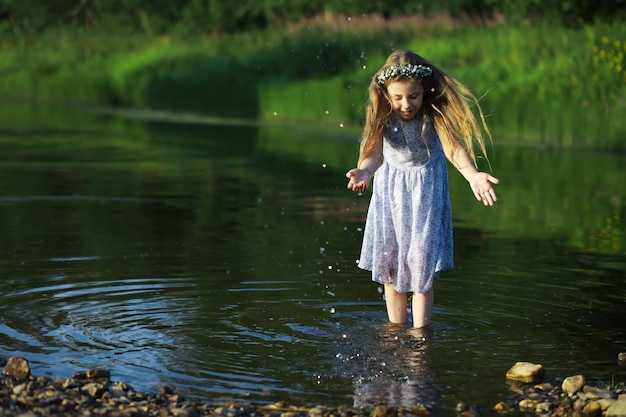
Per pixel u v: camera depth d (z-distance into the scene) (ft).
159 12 121.39
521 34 66.28
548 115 54.39
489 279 20.31
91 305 17.56
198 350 15.02
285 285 19.47
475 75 60.08
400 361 14.64
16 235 24.53
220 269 20.83
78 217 27.63
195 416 12.10
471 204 31.68
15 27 134.41
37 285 18.98
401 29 80.02
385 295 17.72
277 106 74.43
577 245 24.39
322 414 12.23
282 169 40.83
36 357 14.43
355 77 70.03
